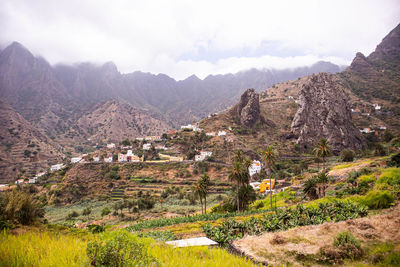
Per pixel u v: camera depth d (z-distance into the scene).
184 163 142.25
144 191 119.81
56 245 7.31
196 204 96.88
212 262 9.86
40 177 150.25
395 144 114.00
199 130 194.25
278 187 96.94
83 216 88.31
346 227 16.64
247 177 56.69
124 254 6.57
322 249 13.73
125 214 86.62
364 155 118.44
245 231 27.66
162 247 10.80
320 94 193.12
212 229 28.34
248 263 11.01
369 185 41.56
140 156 157.88
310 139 178.62
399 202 27.27
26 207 16.83
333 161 144.75
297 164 145.38
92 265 6.29
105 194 120.75
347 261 12.44
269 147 58.81
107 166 143.25
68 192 122.31
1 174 188.50
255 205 66.12
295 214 28.02
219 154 149.00
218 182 119.50
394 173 39.75
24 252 6.33
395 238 13.62
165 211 87.12
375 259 12.04
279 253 14.50
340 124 178.62
